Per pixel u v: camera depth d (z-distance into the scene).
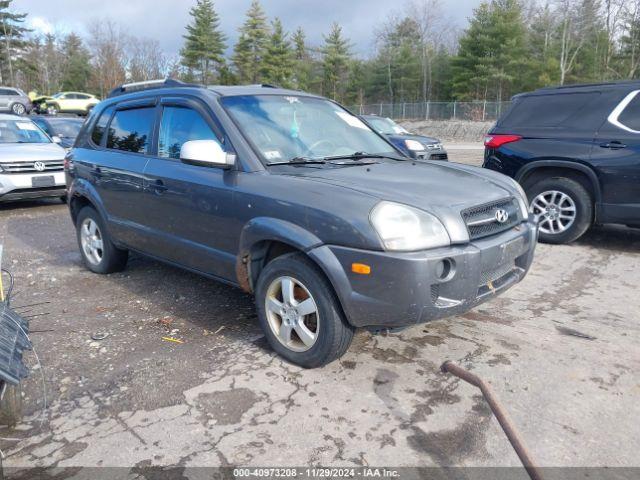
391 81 58.78
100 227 5.32
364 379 3.27
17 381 2.32
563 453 2.57
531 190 6.46
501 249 3.25
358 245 2.96
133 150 4.75
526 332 3.91
